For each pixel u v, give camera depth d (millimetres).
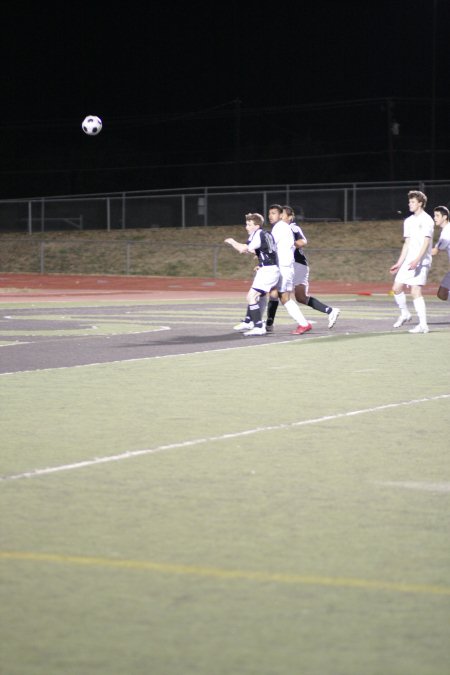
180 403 19703
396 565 9859
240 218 107625
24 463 14398
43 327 37906
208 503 12211
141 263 101812
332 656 7703
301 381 22781
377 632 8180
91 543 10578
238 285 83875
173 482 13258
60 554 10203
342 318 42312
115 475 13664
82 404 19578
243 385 22141
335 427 17172
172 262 101250
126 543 10578
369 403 19734
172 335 33875
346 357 27312
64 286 83188
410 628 8258
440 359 26859
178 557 10109
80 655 7738
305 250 98875
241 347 29891
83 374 24000
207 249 102625
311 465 14281
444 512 11828
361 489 12898
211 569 9727
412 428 17094
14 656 7730
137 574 9586
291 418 18062
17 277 93500
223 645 7914
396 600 8898
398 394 20906
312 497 12500
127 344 30969
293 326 37031
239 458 14727
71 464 14336
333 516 11633
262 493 12695
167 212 109625
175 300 61906
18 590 9148
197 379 23094
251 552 10281
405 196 103750
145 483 13211
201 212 108562
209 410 18891
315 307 34438
